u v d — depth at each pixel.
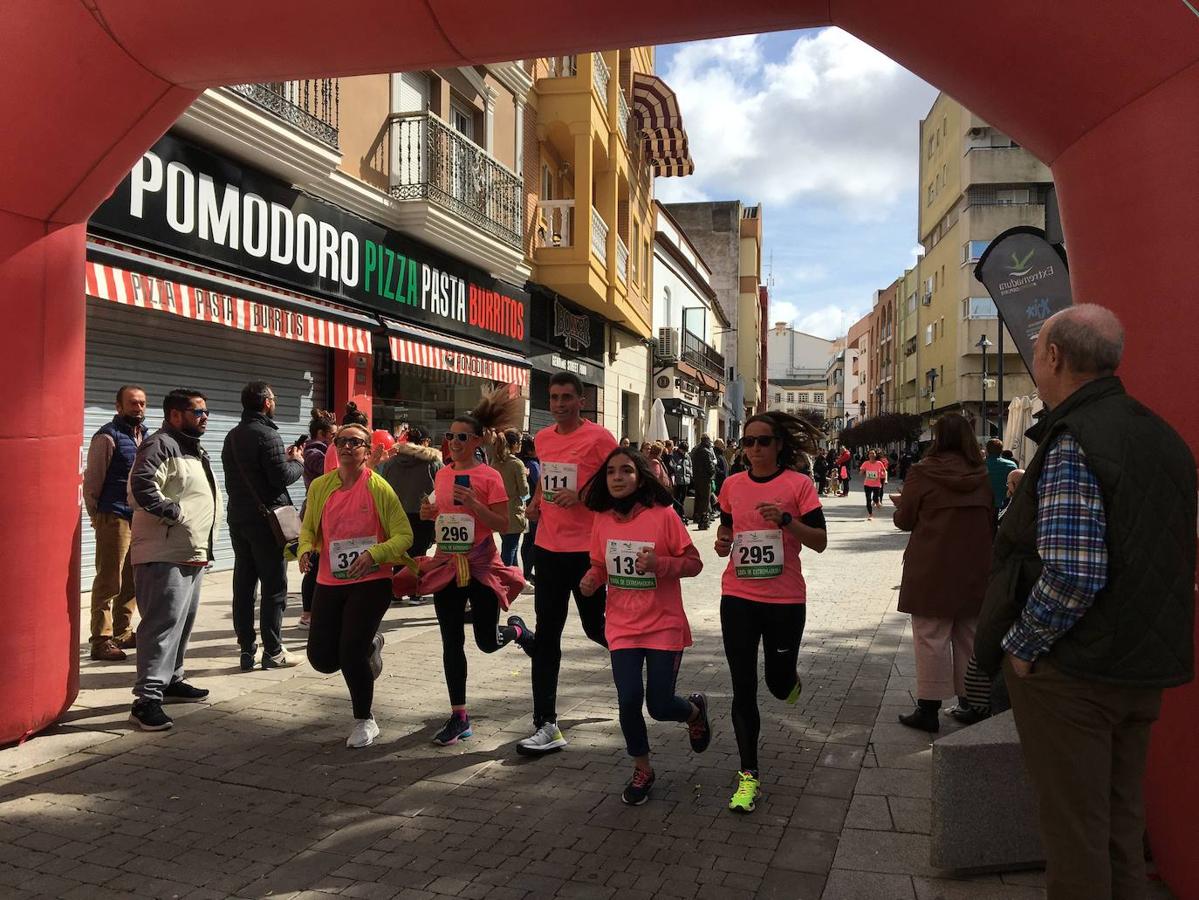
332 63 4.60
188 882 3.35
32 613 4.77
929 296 53.81
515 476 9.75
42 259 4.78
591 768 4.53
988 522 5.05
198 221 9.14
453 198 13.60
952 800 3.37
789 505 4.18
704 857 3.56
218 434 10.27
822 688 6.02
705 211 52.03
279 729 5.08
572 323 20.39
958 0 3.49
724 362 47.22
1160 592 2.40
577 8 4.15
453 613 4.94
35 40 4.37
